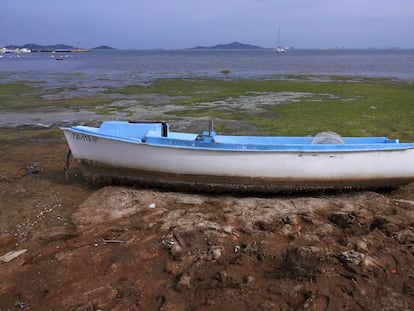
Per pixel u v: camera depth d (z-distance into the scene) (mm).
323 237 6152
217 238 6078
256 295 4867
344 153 7551
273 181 7770
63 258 5680
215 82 29781
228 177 7777
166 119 15305
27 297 4957
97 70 47062
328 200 7605
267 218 6734
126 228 6559
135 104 19094
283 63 68312
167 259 5676
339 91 23031
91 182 8617
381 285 5016
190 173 7848
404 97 19875
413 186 8469
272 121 14570
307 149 7492
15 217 7074
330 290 4902
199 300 4820
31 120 15375
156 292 5020
